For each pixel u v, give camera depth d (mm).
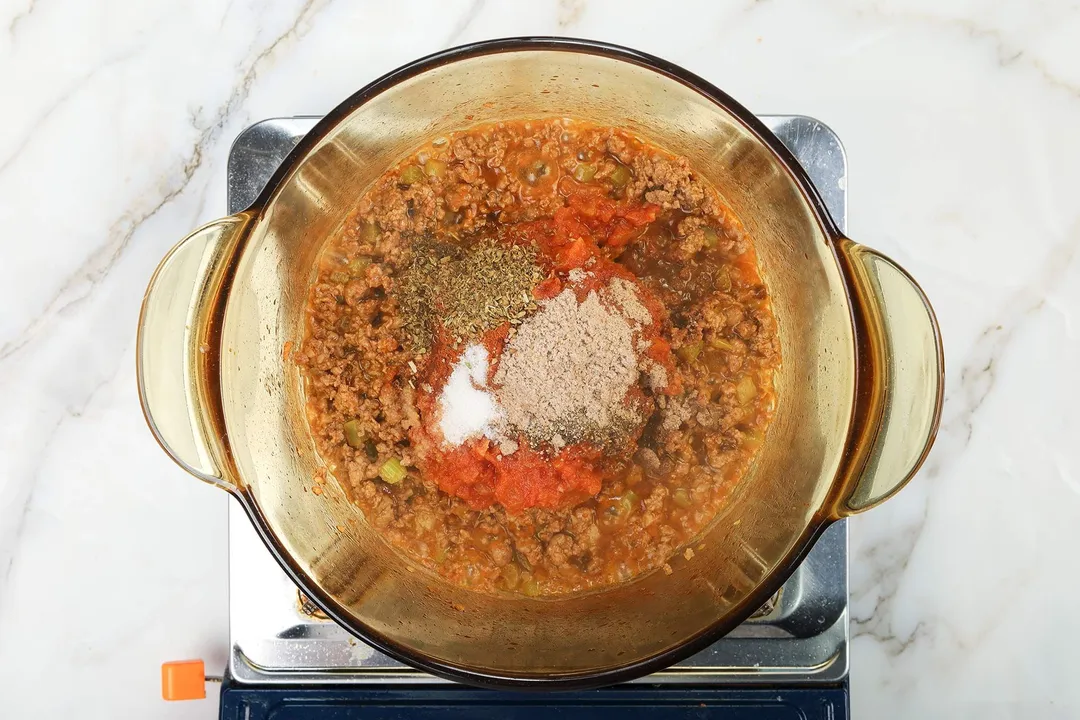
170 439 489
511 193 557
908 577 590
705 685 542
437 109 544
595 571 546
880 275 489
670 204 555
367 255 556
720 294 555
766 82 592
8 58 600
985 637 588
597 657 514
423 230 555
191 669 564
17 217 597
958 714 586
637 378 540
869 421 487
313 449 549
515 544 546
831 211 557
